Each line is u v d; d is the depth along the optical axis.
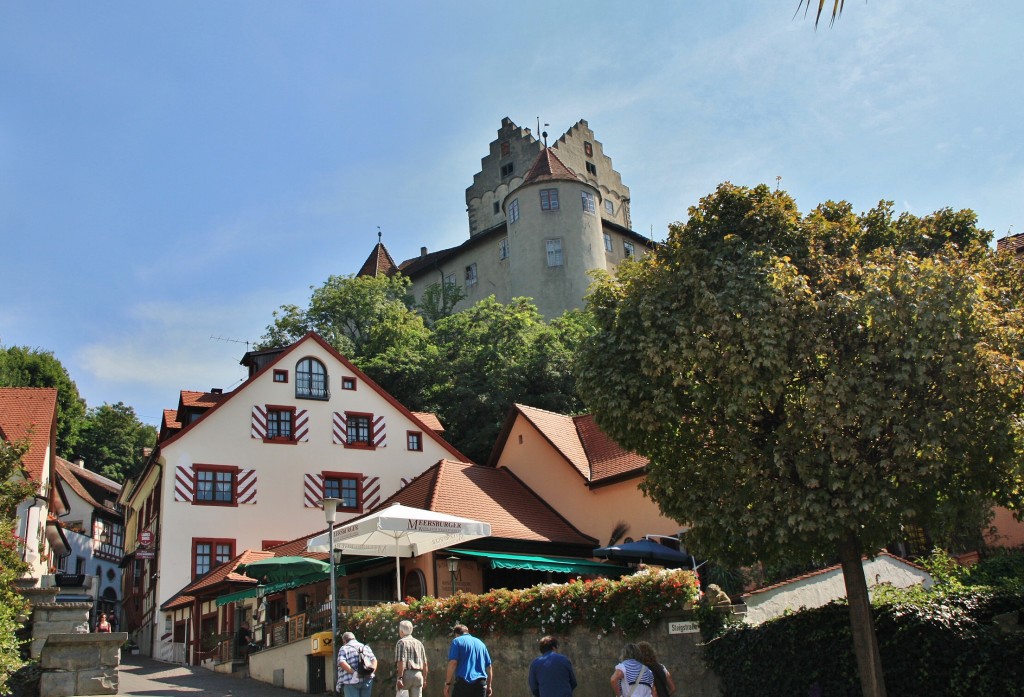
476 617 16.58
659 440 14.00
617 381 13.87
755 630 13.21
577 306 60.97
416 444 39.69
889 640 12.49
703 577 20.50
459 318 50.62
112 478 70.69
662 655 13.88
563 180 63.72
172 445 34.97
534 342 46.75
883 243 14.35
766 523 12.33
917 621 12.38
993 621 12.27
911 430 11.80
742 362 12.61
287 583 23.80
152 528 36.88
